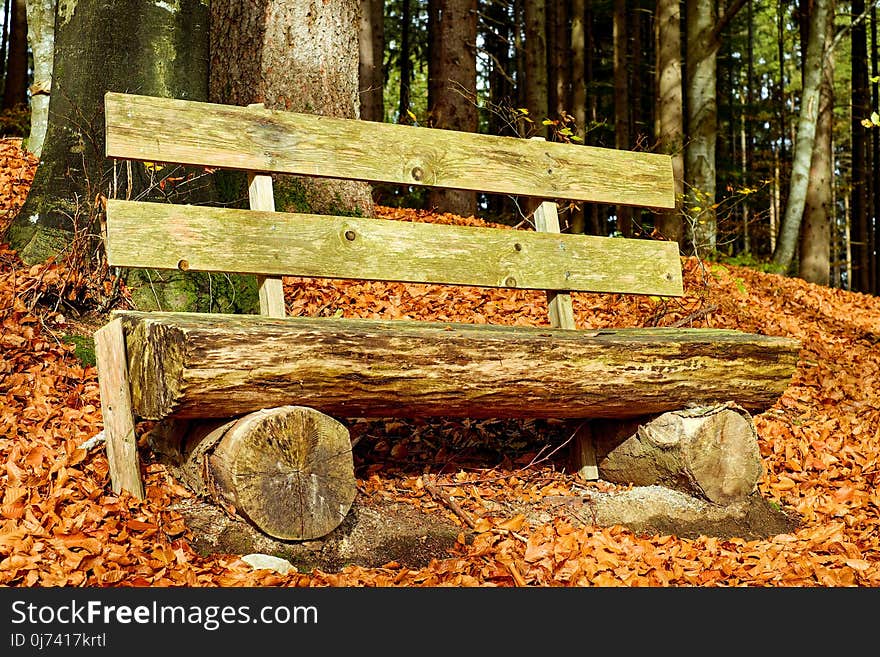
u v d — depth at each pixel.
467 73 11.68
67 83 5.26
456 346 3.53
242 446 3.24
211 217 3.87
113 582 2.95
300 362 3.23
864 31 18.80
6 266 4.98
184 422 3.65
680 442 4.08
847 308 10.92
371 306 5.86
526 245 4.56
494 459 4.47
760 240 25.25
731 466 4.18
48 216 5.12
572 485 4.34
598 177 4.85
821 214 14.58
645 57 22.83
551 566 3.46
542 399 3.78
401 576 3.30
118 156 3.74
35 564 2.95
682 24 21.66
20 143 8.37
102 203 5.05
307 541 3.42
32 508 3.23
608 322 6.68
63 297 4.88
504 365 3.62
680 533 4.03
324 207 6.54
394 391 3.46
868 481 4.89
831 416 5.95
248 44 6.46
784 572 3.68
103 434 3.79
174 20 5.30
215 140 3.94
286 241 4.01
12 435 3.84
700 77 12.24
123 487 3.46
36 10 7.93
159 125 3.84
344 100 6.79
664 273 4.91
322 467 3.39
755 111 23.41
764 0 25.34
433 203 10.74
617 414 4.11
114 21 5.21
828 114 14.66
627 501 4.16
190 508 3.46
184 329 3.05
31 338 4.56
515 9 20.38
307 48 6.59
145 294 4.99
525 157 4.66
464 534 3.71
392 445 4.37
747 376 4.17
